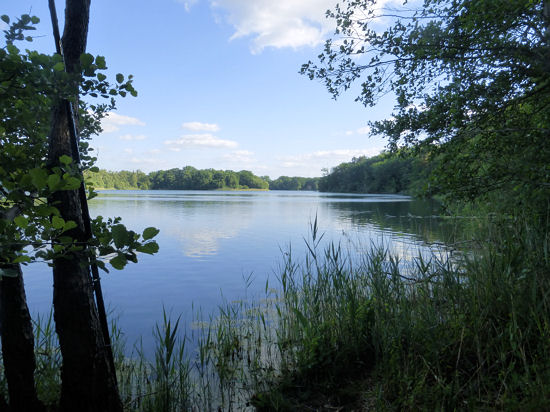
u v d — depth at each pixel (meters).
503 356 2.54
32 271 9.11
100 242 1.64
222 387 3.48
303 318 3.84
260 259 10.49
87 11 2.47
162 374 3.40
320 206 39.03
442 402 2.42
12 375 2.57
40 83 1.63
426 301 3.63
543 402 2.07
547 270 3.07
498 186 4.20
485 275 3.49
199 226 19.58
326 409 2.97
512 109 4.25
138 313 5.97
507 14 3.56
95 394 2.50
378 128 5.09
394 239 10.41
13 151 2.11
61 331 2.46
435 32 4.25
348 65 4.94
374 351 3.61
